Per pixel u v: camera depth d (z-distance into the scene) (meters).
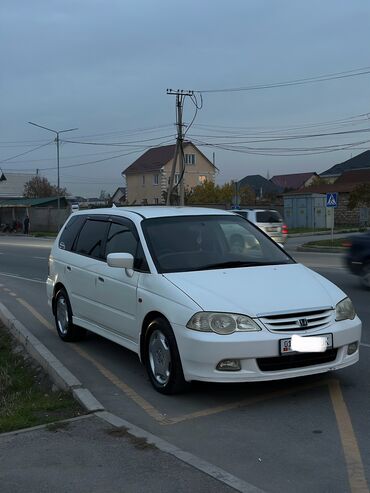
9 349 7.99
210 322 4.92
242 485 3.54
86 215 7.86
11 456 4.08
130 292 5.97
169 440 4.43
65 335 7.92
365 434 4.43
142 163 79.12
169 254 5.94
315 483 3.63
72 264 7.56
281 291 5.25
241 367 4.87
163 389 5.45
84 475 3.74
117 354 7.27
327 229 44.28
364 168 66.31
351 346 5.30
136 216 6.55
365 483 3.61
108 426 4.56
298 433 4.48
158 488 3.53
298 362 5.00
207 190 68.44
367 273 12.16
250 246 6.36
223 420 4.81
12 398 5.94
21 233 50.28
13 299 12.27
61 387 5.84
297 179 123.50
